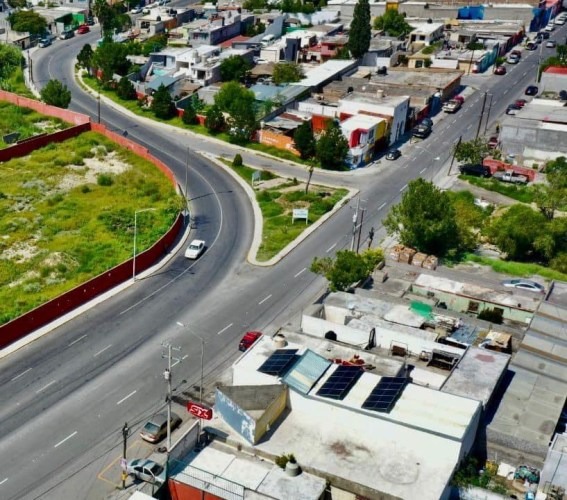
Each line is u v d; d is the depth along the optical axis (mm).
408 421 49344
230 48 163000
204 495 47562
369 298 71375
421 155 120625
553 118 121062
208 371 65000
